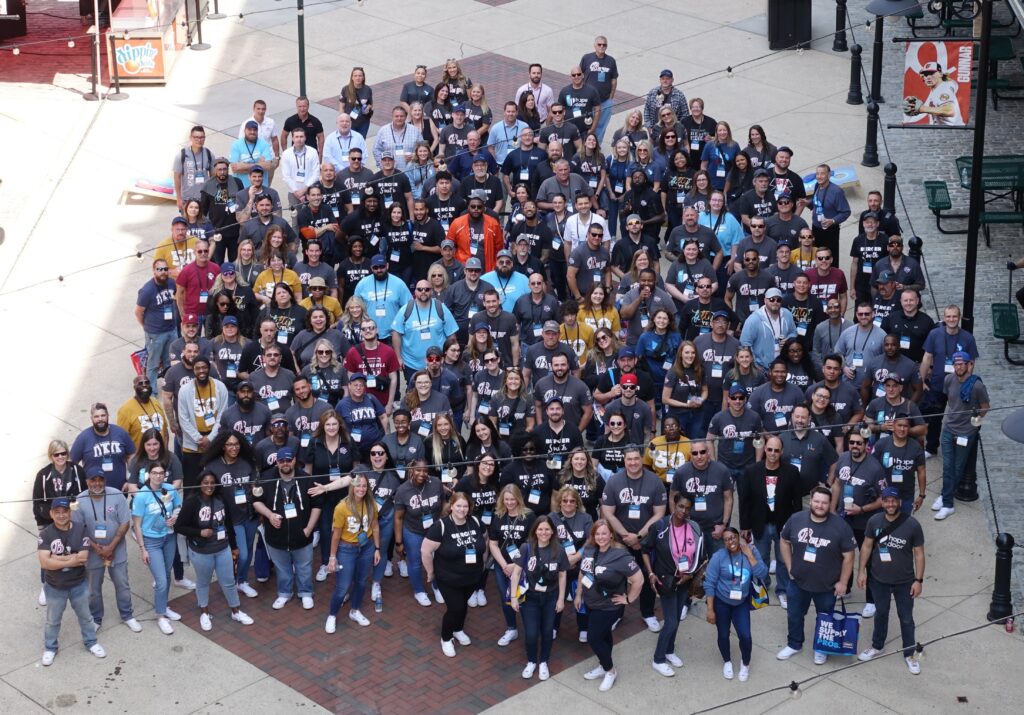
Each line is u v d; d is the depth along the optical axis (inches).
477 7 1222.9
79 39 1161.4
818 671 569.3
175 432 649.6
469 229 767.7
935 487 673.6
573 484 583.8
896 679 565.0
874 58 993.5
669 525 559.8
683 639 589.0
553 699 553.9
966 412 619.8
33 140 982.4
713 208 776.9
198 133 837.2
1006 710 547.8
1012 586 613.0
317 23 1186.0
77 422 709.3
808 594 569.3
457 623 573.9
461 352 679.1
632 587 547.5
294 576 604.1
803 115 1021.2
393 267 772.6
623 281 716.7
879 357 662.5
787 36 1128.2
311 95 1055.6
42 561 553.9
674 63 1107.9
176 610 599.8
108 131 997.2
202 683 559.5
